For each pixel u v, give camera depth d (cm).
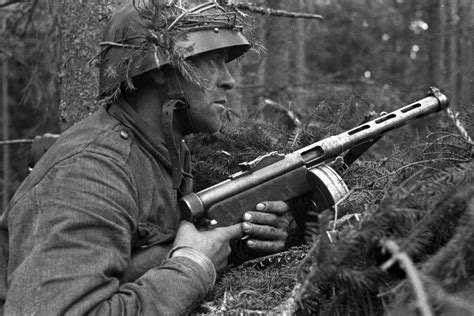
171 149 219
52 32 377
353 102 316
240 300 207
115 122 221
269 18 483
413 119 248
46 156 216
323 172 229
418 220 182
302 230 241
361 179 244
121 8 232
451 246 169
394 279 189
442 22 516
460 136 239
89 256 196
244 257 228
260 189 225
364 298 190
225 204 219
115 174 207
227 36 224
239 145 290
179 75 220
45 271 194
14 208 210
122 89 225
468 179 183
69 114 315
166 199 223
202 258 207
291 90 469
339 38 668
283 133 301
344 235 181
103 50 228
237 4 249
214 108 226
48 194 204
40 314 190
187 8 226
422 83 500
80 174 204
